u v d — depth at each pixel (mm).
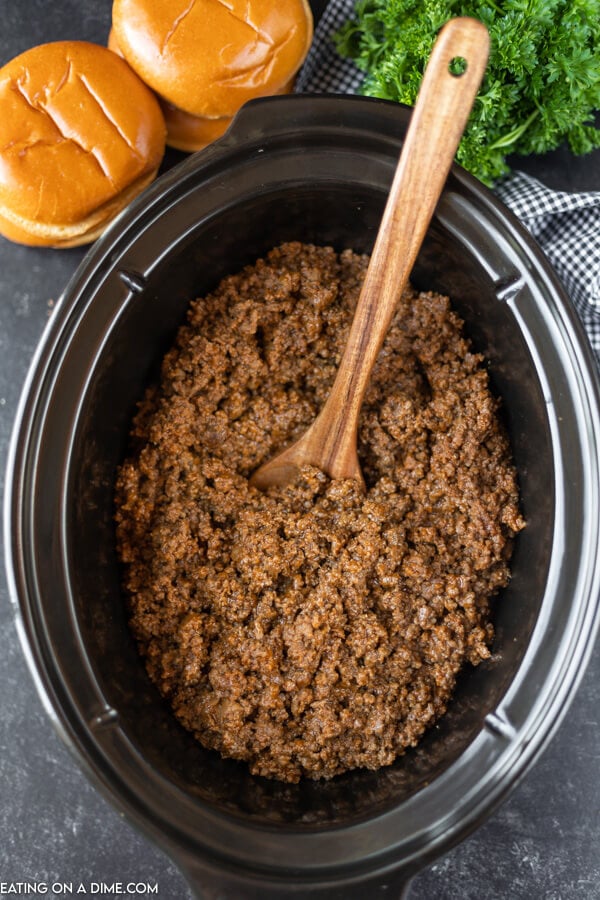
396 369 633
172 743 597
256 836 561
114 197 685
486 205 569
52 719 553
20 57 667
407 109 562
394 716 600
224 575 605
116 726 564
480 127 655
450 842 558
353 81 722
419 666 606
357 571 597
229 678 597
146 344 625
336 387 589
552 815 710
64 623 565
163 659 609
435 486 618
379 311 562
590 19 633
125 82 668
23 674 719
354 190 586
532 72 647
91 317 576
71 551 571
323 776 609
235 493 615
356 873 555
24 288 735
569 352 567
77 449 576
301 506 614
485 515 614
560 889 706
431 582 606
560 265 708
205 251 609
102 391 593
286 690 598
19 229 689
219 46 657
